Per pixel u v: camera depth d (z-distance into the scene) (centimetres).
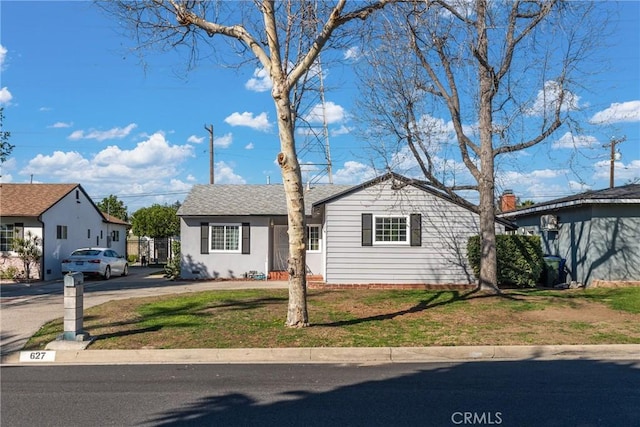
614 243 1702
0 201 2502
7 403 614
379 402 608
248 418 554
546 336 952
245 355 862
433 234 1820
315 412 572
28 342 940
